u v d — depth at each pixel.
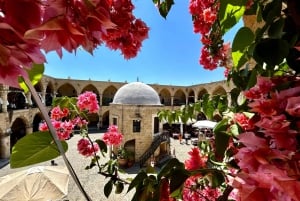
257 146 0.61
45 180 7.41
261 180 0.53
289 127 0.61
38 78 0.87
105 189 1.87
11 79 0.43
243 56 1.03
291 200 0.50
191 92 41.41
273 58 0.80
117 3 0.71
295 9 0.80
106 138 3.66
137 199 0.97
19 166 0.78
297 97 0.62
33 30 0.37
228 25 0.96
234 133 1.21
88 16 0.43
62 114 2.76
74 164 15.35
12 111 20.72
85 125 2.81
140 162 18.42
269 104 0.68
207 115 2.41
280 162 0.57
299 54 0.84
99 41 0.48
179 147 22.44
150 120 19.55
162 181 0.98
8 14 0.38
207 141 2.40
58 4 0.41
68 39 0.43
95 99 2.79
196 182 1.97
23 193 6.87
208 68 2.54
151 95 21.19
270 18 0.85
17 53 0.40
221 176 1.04
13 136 25.80
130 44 0.83
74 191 11.55
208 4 1.98
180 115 3.27
